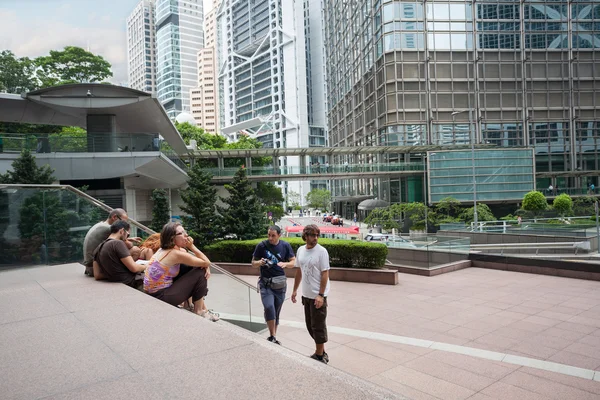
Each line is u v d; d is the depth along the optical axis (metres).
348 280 11.88
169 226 4.82
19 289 5.09
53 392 2.27
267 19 143.50
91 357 2.78
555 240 18.64
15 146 19.16
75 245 7.67
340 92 72.50
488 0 47.62
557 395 4.42
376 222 39.56
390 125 47.41
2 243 6.70
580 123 49.56
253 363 2.55
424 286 10.83
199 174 18.09
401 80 46.88
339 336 6.68
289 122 136.12
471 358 5.56
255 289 6.50
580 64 49.44
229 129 98.56
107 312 3.92
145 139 20.75
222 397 2.09
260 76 148.12
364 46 55.75
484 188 44.09
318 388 2.16
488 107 47.97
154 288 4.66
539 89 48.88
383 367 5.28
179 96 192.12
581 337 6.37
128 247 6.03
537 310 8.03
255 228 17.06
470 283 11.03
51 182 17.42
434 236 13.95
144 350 2.87
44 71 38.00
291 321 7.68
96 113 23.70
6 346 3.07
